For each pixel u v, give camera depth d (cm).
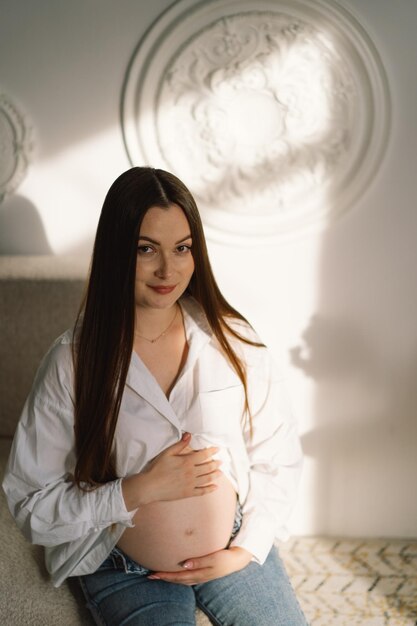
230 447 139
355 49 172
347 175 182
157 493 128
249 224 186
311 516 214
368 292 191
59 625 134
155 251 122
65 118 182
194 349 135
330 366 198
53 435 131
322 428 204
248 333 146
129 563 138
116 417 128
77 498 129
